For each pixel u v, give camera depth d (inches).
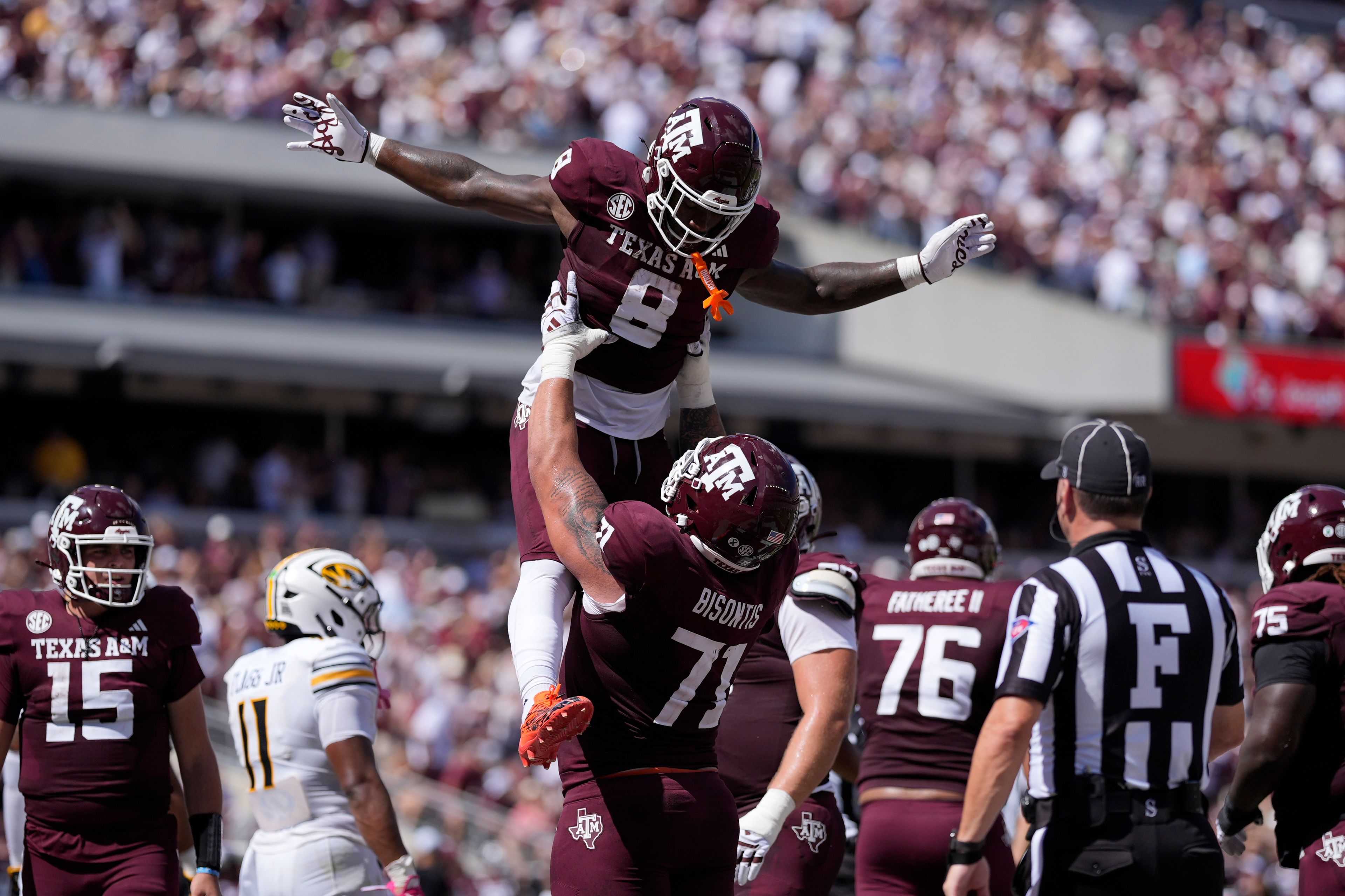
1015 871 660.7
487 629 2094.0
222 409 2950.3
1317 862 629.3
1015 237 3312.0
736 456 507.8
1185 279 3363.7
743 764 669.9
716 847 527.8
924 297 3184.1
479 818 1596.9
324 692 699.4
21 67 2775.6
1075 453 625.3
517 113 2965.1
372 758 696.4
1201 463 3430.1
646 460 569.3
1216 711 659.4
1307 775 636.7
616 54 3193.9
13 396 2829.7
